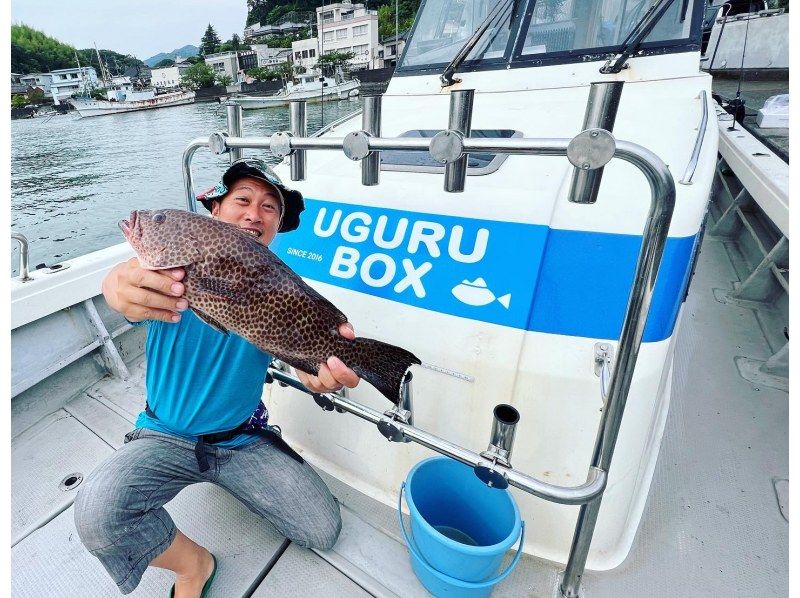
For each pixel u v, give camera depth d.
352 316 1.40
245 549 1.48
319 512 1.39
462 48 2.08
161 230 0.99
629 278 1.14
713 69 3.94
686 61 1.83
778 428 1.97
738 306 2.91
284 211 1.28
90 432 2.02
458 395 1.28
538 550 1.36
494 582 1.17
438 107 1.98
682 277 1.18
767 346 2.51
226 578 1.40
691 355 2.45
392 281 1.36
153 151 26.19
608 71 1.90
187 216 0.99
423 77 2.26
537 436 1.23
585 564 1.28
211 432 1.33
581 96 1.83
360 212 1.47
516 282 1.21
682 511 1.61
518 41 2.03
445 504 1.46
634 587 1.35
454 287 1.27
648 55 1.88
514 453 1.27
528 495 1.31
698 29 1.83
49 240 15.54
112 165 23.77
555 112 1.73
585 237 1.19
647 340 1.18
